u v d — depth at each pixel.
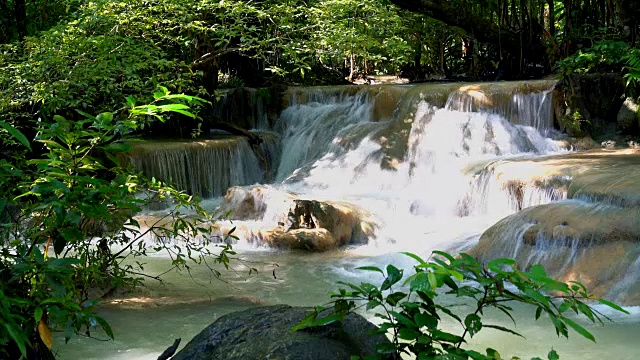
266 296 7.38
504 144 12.73
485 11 19.33
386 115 14.16
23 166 4.71
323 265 8.95
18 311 2.82
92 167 3.66
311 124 14.94
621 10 13.89
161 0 11.94
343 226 10.13
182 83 10.52
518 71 16.98
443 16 16.22
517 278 2.42
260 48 13.39
